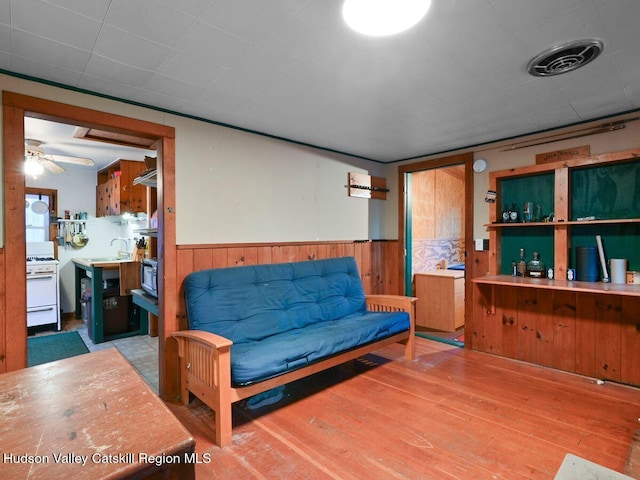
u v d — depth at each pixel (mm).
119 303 4301
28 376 1221
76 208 5414
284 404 2416
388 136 3330
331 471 1714
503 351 3352
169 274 2582
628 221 2607
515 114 2762
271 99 2436
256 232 3135
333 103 2508
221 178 2902
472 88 2270
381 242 4469
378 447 1904
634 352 2639
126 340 4121
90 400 1050
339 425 2135
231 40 1706
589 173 2998
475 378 2840
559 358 3006
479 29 1623
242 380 2000
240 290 2699
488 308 3455
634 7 1469
